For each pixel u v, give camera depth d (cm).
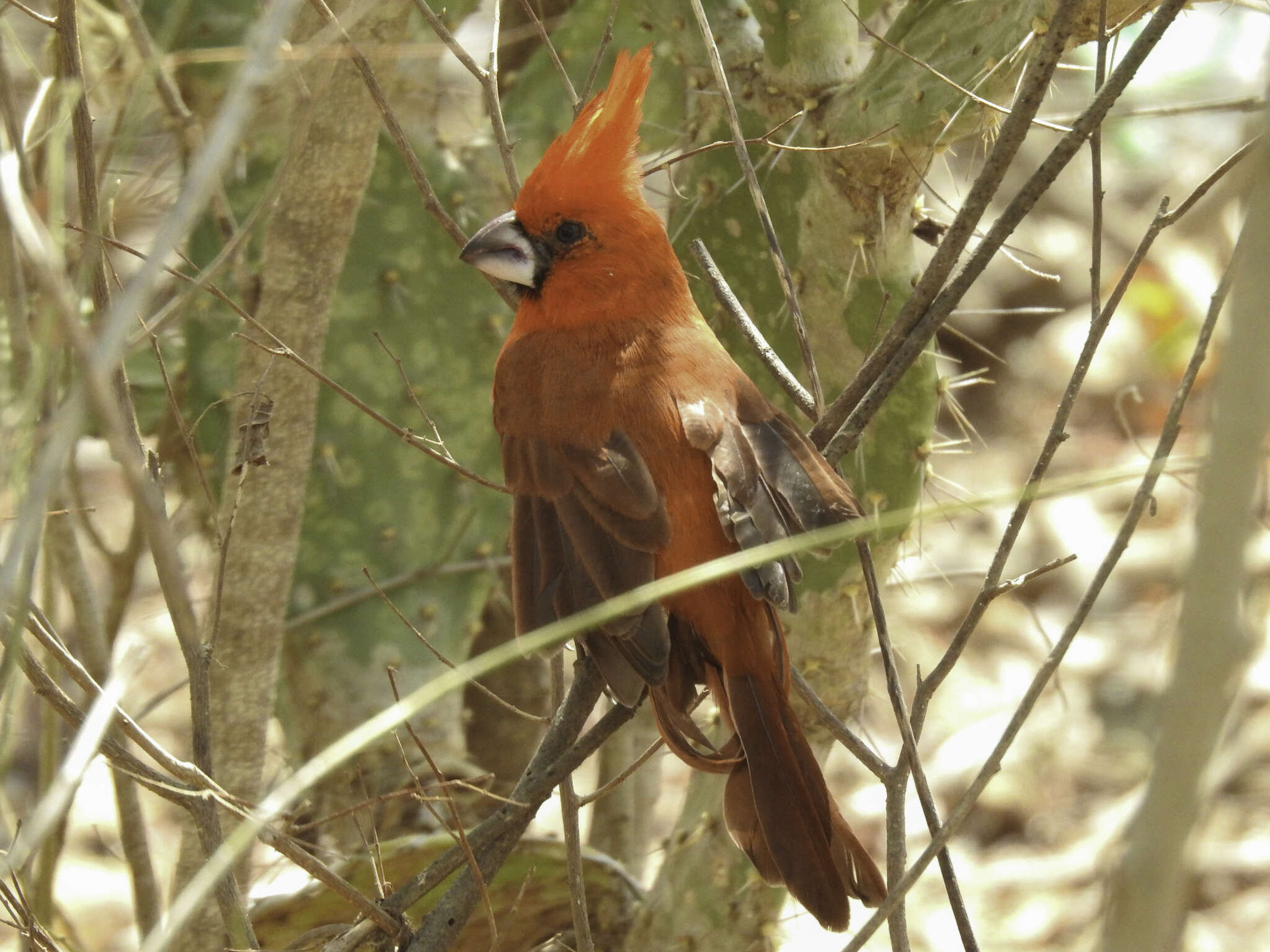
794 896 474
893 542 627
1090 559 1426
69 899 1036
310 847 640
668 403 530
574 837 495
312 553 750
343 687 737
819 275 618
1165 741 330
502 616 856
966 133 568
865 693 659
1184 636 325
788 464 516
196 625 462
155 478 456
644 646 484
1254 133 586
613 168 573
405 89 754
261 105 620
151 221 792
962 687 1299
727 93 521
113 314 304
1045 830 1141
